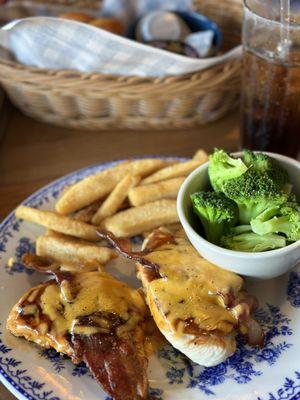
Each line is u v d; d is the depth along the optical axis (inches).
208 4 19.4
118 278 12.4
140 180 13.9
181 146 16.7
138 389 9.7
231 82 15.7
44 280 12.3
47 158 16.5
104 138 17.1
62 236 13.0
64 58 15.5
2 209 14.9
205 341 10.0
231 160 11.5
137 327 10.6
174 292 10.6
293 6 12.7
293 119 14.1
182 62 15.0
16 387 9.9
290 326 11.1
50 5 19.6
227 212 11.0
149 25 18.0
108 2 19.1
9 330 10.9
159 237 12.1
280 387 9.9
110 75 15.2
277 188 11.1
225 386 10.1
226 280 10.8
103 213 13.4
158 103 15.9
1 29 15.3
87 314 10.5
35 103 16.7
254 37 13.6
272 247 10.9
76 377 10.2
